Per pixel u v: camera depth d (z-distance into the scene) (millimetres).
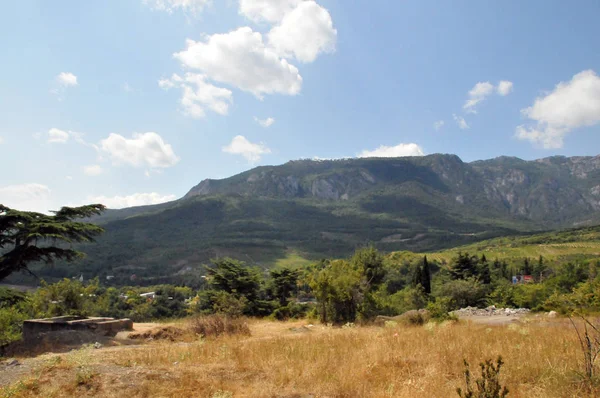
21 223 16547
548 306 22453
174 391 6207
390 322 16922
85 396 6066
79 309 24609
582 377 5879
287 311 29812
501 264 81688
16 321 16656
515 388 5945
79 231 17500
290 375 6961
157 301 47719
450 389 5934
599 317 13875
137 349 10516
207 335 14562
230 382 6699
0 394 6152
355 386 6215
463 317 22844
